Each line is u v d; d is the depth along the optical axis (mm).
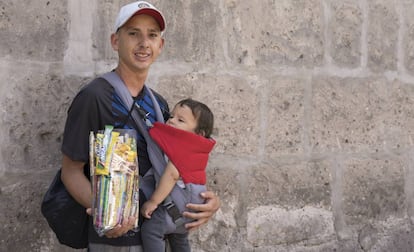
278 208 3918
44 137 3268
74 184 2680
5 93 3150
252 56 3818
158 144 2768
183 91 3629
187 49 3637
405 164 4367
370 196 4223
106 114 2697
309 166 4004
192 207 2805
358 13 4156
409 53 4363
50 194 2826
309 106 3994
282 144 3918
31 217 3252
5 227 3184
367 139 4207
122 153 2516
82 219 2787
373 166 4230
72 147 2664
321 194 4047
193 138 2779
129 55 2799
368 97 4199
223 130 3742
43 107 3254
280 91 3904
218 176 3736
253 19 3818
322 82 4035
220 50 3729
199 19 3664
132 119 2773
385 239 4277
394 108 4309
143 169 2799
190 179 2797
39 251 3285
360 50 4168
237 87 3779
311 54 3992
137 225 2615
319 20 4016
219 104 3729
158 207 2775
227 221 3773
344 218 4137
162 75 3572
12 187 3191
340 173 4113
